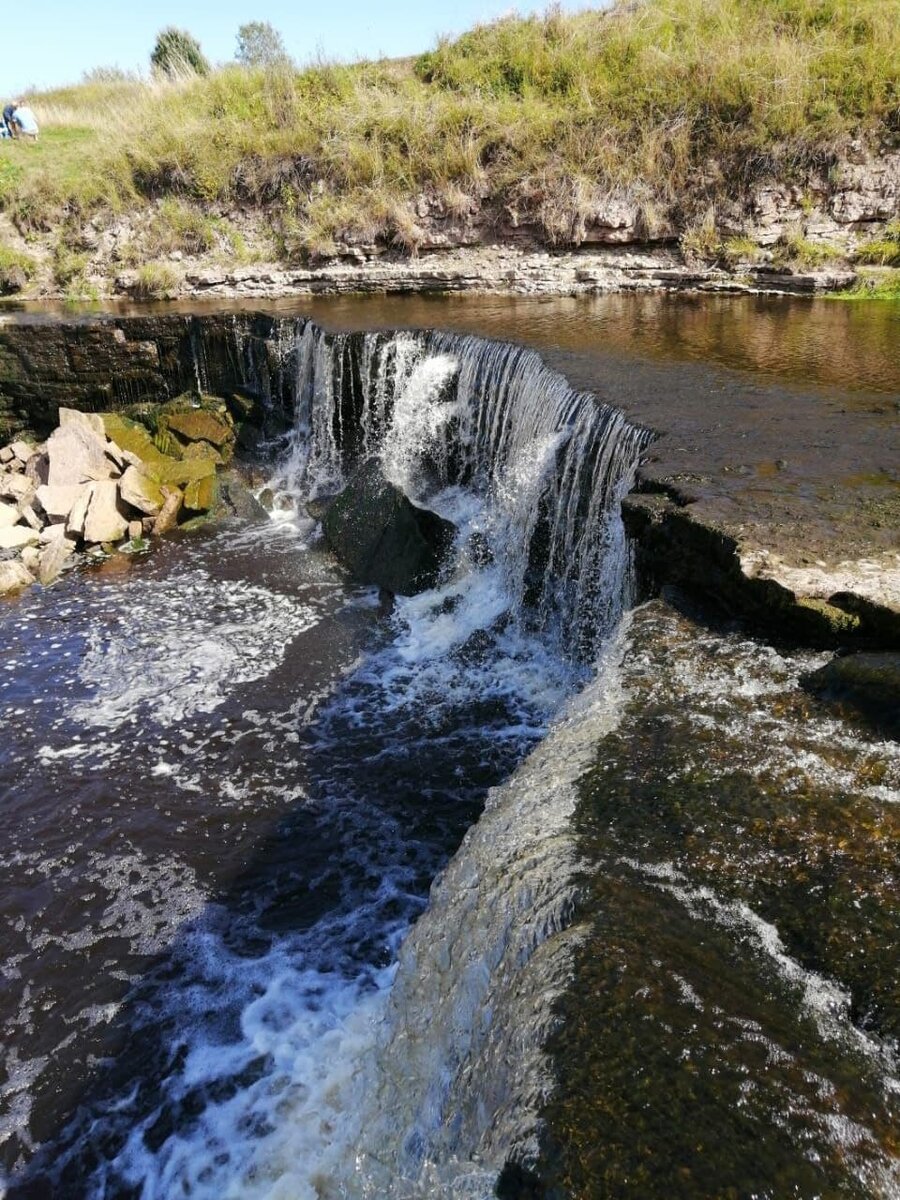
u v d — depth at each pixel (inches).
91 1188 132.8
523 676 252.8
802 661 141.9
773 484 190.1
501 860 115.8
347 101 574.9
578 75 533.6
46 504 353.1
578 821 114.0
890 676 126.3
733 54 494.6
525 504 279.4
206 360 418.6
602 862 105.8
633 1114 75.0
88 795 211.8
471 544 301.3
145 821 203.2
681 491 187.5
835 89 470.0
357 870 188.4
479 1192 76.2
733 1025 83.4
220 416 406.3
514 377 318.0
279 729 234.4
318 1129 136.3
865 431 226.4
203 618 292.0
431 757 221.8
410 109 550.0
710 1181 69.3
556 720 146.7
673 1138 72.8
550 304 447.5
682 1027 83.0
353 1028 153.3
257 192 565.0
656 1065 79.4
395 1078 119.6
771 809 112.4
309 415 387.2
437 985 117.8
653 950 92.1
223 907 180.2
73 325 413.4
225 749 227.0
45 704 247.0
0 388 429.4
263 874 188.2
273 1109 140.6
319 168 553.3
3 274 565.6
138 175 587.5
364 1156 117.8
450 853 191.8
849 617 141.2
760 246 469.4
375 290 519.5
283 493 378.3
